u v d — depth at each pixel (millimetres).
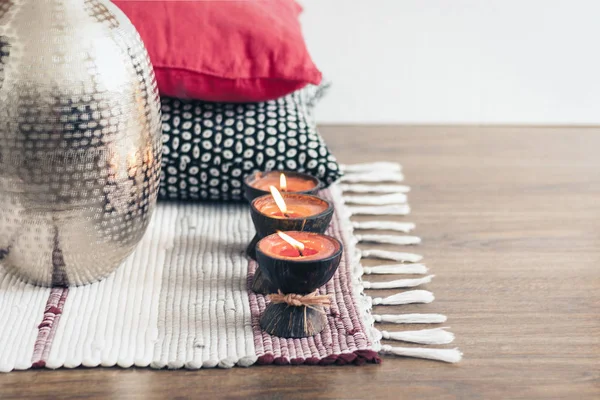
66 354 653
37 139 655
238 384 622
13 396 599
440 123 1640
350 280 794
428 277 809
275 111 1018
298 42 980
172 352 661
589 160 1276
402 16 1599
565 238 953
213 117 1000
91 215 700
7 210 692
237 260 847
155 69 958
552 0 1593
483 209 1045
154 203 765
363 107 1640
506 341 699
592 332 720
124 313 727
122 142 688
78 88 651
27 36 644
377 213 1011
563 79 1636
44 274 746
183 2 983
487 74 1637
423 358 668
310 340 682
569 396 616
